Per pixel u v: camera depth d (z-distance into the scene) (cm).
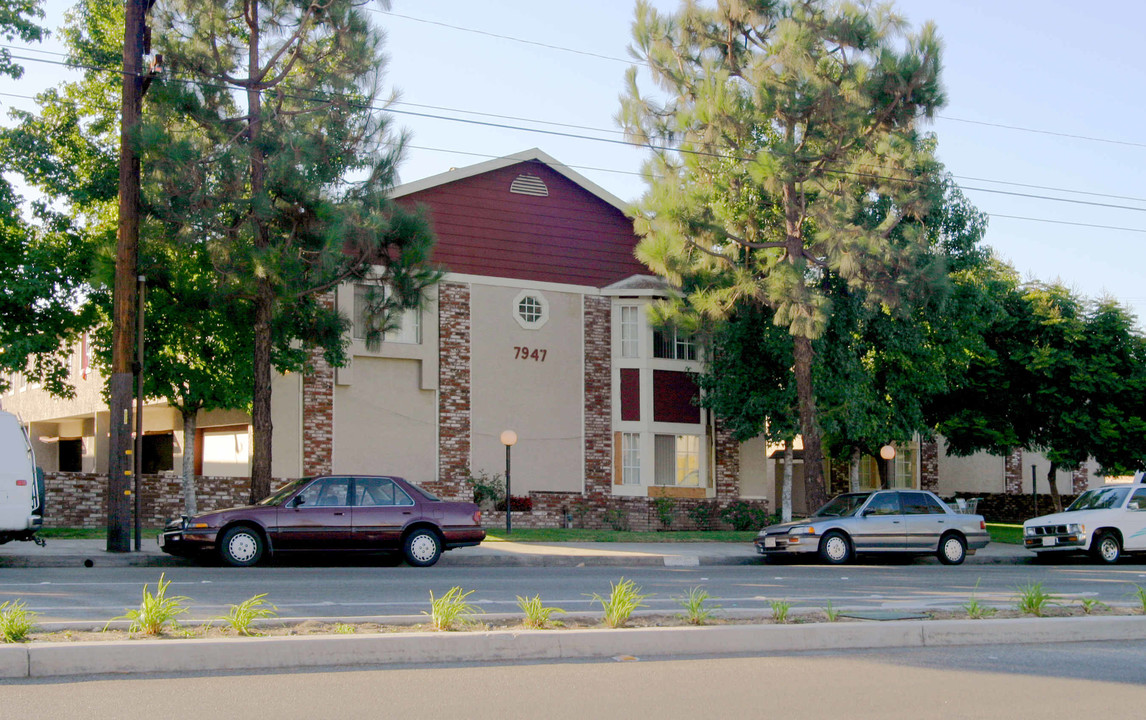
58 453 4209
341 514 1806
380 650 857
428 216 2172
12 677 768
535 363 3064
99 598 1216
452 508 1878
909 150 2438
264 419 2092
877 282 2483
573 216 3186
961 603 1269
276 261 1925
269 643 830
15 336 2294
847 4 2398
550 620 1031
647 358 3161
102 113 2473
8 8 2330
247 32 2117
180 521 1786
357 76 2041
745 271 2516
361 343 2812
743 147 2555
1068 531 2342
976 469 4550
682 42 2530
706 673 852
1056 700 780
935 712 735
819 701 759
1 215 2255
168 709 690
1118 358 3394
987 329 3341
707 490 3219
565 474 3067
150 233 1980
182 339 2327
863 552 2178
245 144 2008
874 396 2939
